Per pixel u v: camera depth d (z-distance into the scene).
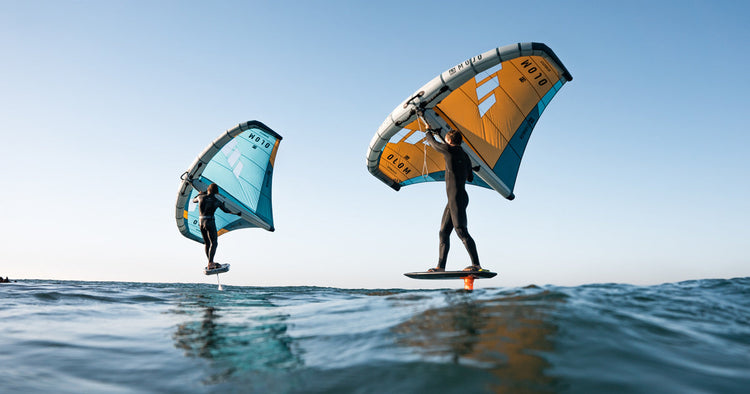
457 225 6.51
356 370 2.09
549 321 2.56
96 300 6.46
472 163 8.42
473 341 2.32
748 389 1.79
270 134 13.57
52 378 2.30
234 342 3.01
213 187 11.60
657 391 1.72
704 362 2.10
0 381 2.24
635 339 2.34
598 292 3.58
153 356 2.74
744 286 4.52
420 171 10.70
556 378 1.82
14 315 4.65
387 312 3.44
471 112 9.14
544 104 9.55
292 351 2.62
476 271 6.20
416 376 1.91
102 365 2.55
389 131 8.93
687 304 3.35
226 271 11.12
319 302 5.46
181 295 7.56
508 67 8.72
